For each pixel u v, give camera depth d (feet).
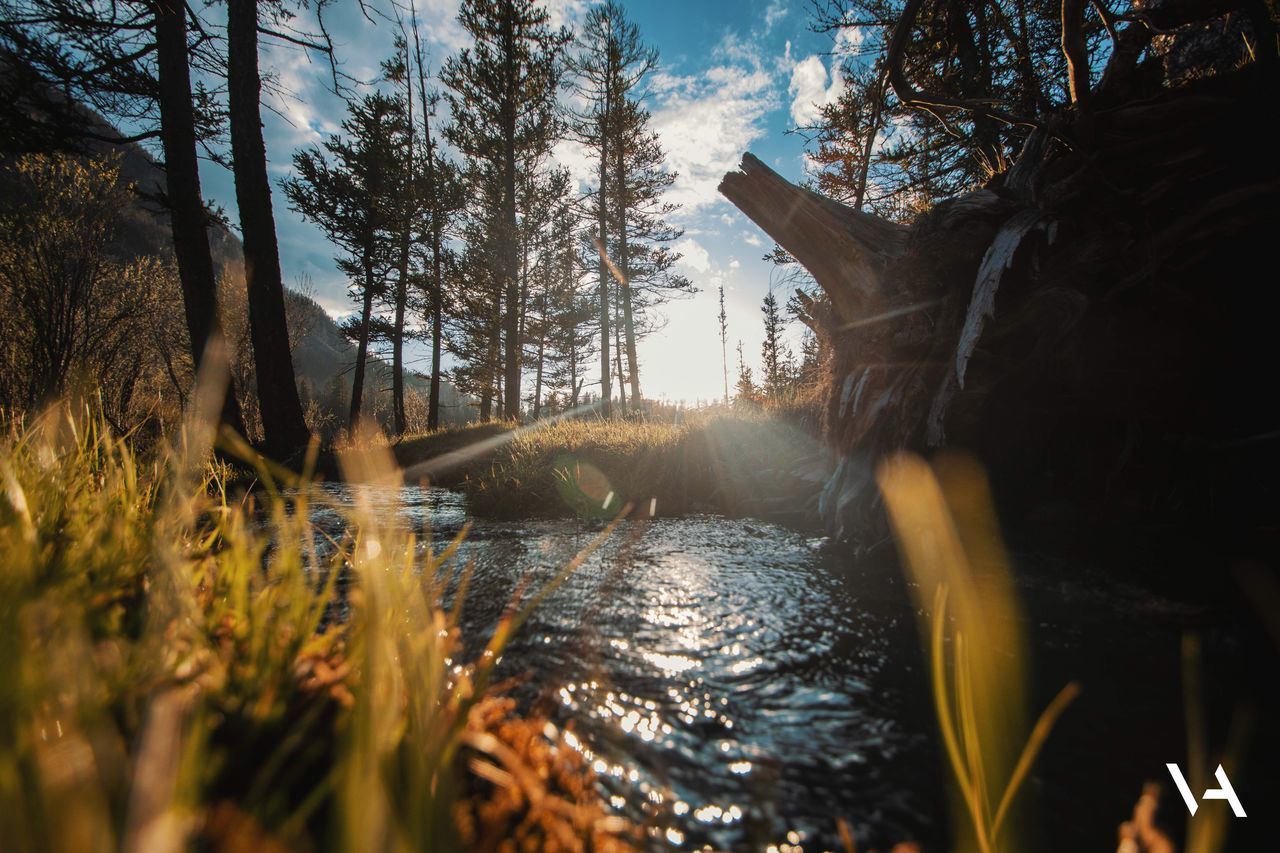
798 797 3.88
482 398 89.35
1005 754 4.43
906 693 5.49
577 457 23.13
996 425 11.24
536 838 2.75
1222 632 6.64
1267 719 4.81
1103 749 4.44
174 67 34.81
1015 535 10.83
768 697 5.38
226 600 4.00
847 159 49.34
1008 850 3.33
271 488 3.91
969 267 11.10
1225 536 9.81
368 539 3.18
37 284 23.97
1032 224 10.01
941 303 11.44
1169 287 9.80
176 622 3.25
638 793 3.83
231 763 2.65
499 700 3.96
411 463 39.24
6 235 24.73
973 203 11.05
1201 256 9.66
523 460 24.61
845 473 13.24
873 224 13.89
